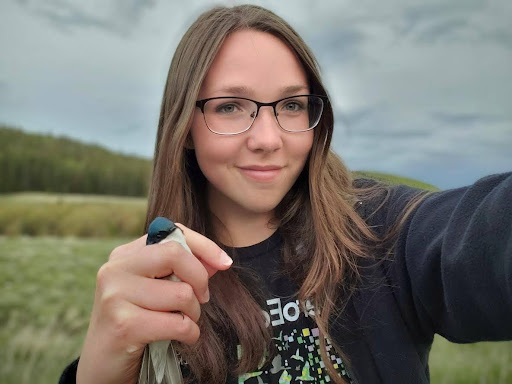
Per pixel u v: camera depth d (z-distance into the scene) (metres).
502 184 0.31
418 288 0.37
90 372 0.33
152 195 0.51
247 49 0.41
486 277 0.30
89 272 2.30
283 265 0.44
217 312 0.42
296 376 0.40
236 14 0.42
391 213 0.43
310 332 0.42
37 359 1.34
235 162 0.41
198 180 0.49
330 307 0.41
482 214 0.31
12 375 1.27
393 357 0.39
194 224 0.47
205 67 0.41
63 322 1.62
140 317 0.31
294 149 0.42
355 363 0.40
